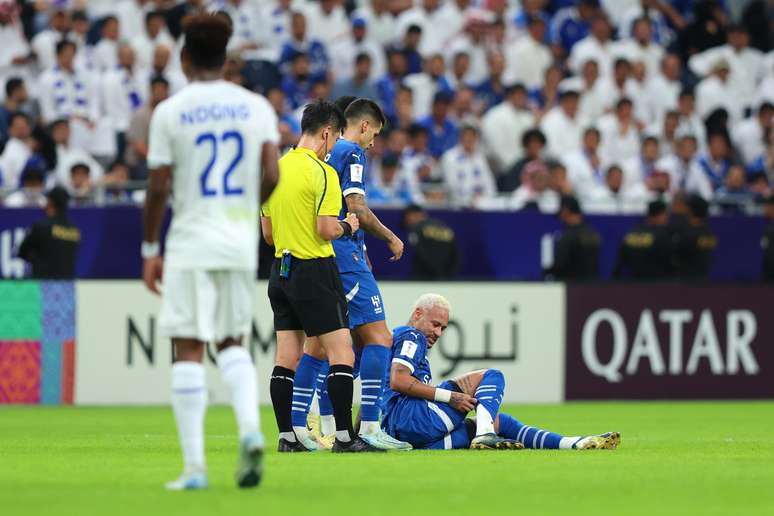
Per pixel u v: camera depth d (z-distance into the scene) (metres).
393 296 61.69
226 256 23.22
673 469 28.78
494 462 29.73
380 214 63.25
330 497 22.91
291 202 31.56
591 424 49.44
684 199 69.31
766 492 24.42
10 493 23.42
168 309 23.30
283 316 32.91
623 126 79.50
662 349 65.75
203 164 23.44
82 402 59.38
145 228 23.64
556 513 21.33
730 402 65.50
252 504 21.81
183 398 23.58
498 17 86.38
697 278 67.25
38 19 78.25
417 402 33.59
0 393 58.81
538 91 84.38
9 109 70.38
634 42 88.06
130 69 73.94
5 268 61.09
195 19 24.00
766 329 67.19
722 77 87.38
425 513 21.09
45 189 63.62
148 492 23.47
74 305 59.34
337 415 32.19
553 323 64.25
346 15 86.31
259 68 73.56
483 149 77.38
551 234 66.06
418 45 80.69
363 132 34.62
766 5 97.44
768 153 80.56
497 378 34.00
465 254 64.94
